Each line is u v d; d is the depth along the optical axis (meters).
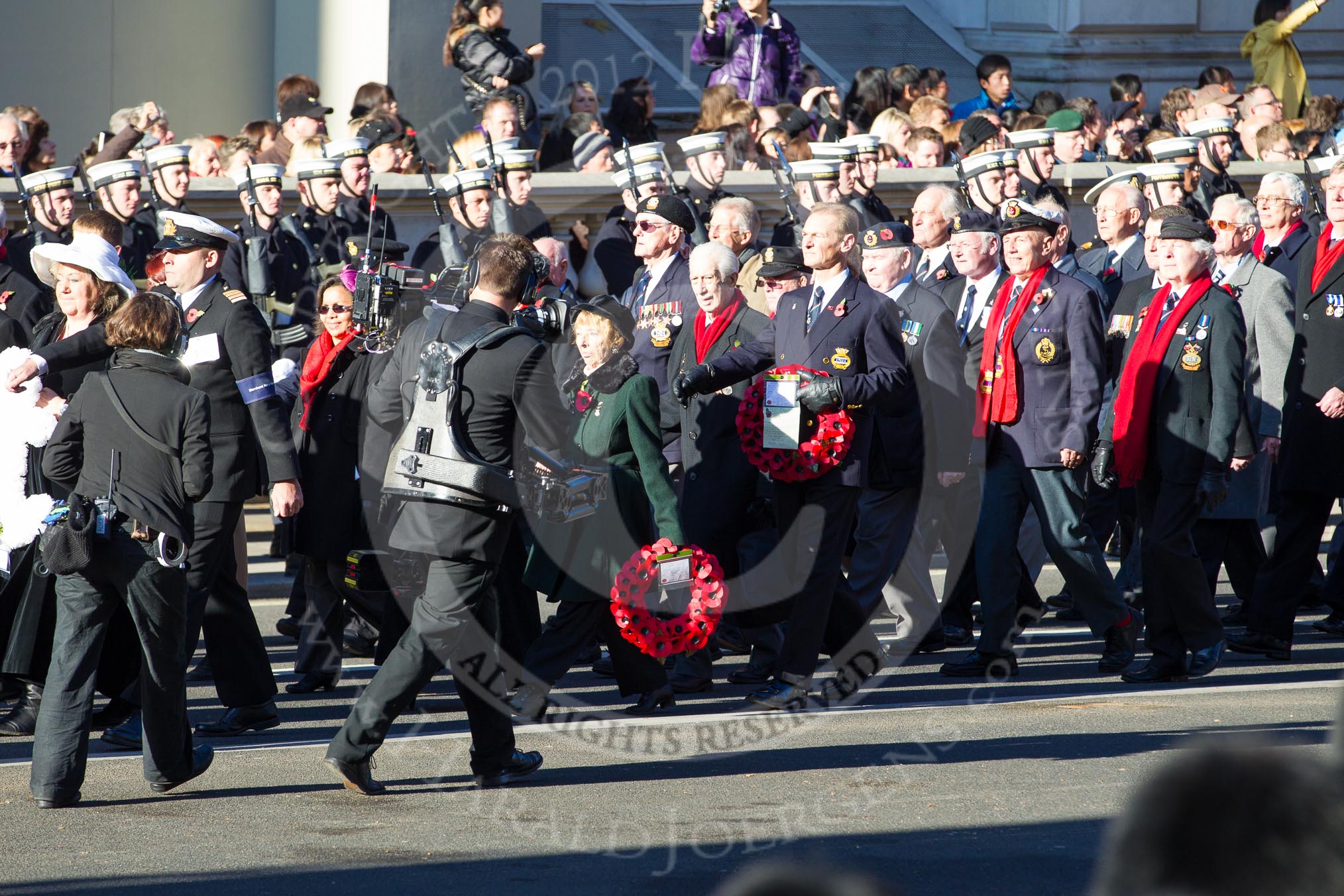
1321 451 22.81
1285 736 17.95
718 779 16.30
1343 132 33.69
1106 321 26.50
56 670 15.17
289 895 12.45
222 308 18.16
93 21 40.72
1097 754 17.38
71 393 18.62
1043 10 56.97
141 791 15.82
